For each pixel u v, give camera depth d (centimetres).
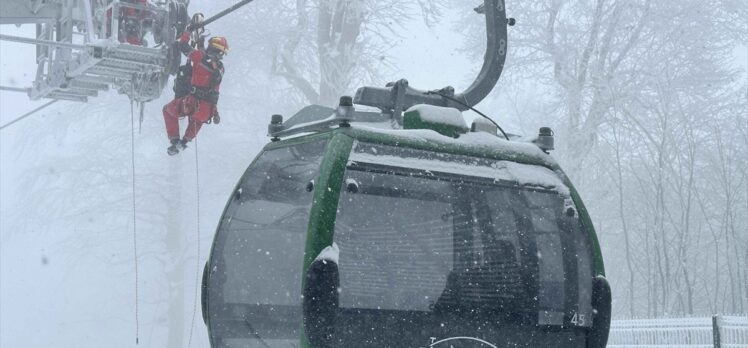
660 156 2334
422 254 362
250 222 415
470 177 382
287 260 375
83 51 1050
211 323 435
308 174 375
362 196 354
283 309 374
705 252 2734
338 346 339
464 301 367
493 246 379
